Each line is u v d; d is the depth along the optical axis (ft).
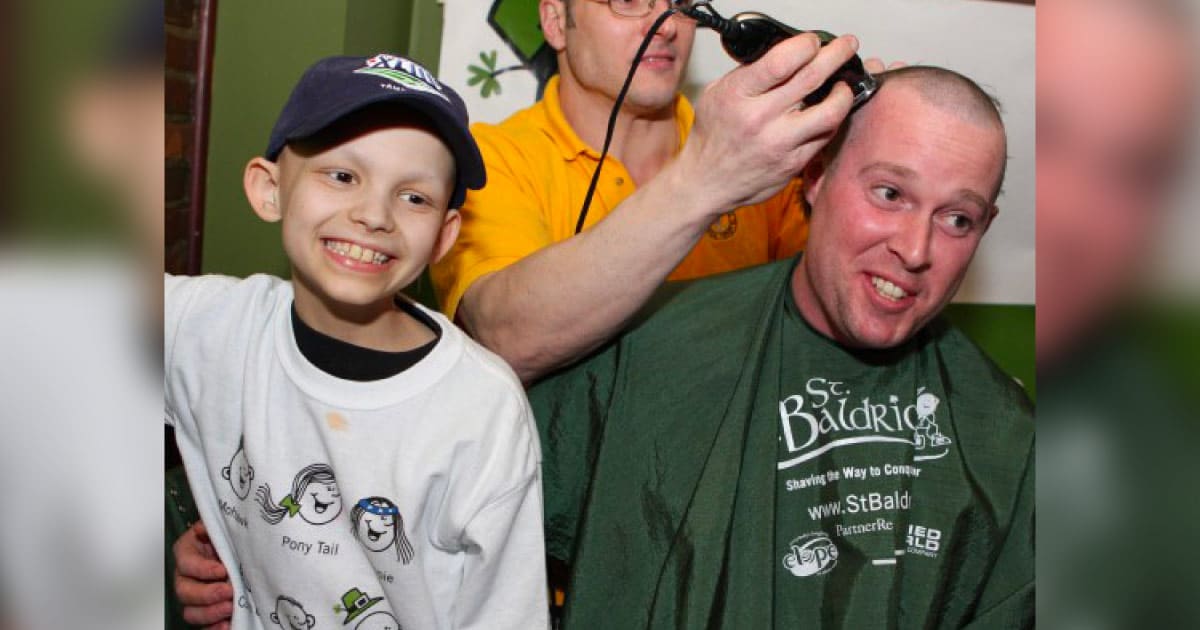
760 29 2.70
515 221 3.68
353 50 4.82
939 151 2.75
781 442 3.00
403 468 2.65
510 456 2.72
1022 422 3.11
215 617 2.95
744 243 4.42
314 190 2.63
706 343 3.11
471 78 4.98
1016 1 5.24
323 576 2.71
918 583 2.91
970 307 5.35
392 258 2.67
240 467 2.80
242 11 4.73
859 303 2.88
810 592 2.87
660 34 3.96
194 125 4.72
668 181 2.80
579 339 3.01
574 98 4.29
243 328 2.85
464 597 2.74
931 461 3.04
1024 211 5.34
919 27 5.16
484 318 3.23
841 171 2.90
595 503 2.93
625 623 2.85
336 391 2.68
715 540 2.82
